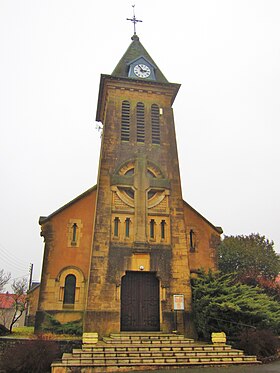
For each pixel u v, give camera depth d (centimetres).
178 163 2341
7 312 4094
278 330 1889
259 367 1412
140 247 2038
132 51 2859
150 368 1383
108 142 2303
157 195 2209
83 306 2083
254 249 3741
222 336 1706
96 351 1496
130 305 1956
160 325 1914
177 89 2567
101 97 2644
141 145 2347
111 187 2159
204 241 2389
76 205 2294
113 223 2081
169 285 1995
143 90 2520
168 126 2453
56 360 1499
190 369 1375
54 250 2164
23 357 1405
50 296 2067
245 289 1972
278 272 3725
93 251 1981
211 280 2020
